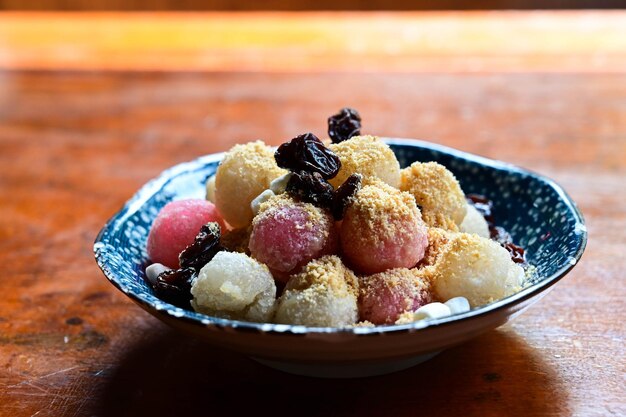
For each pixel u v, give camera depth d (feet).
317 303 0.90
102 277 1.24
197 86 2.16
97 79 2.24
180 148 1.74
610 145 1.65
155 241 1.10
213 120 1.91
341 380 0.97
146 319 1.13
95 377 1.01
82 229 1.40
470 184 1.26
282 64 2.29
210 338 0.87
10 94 2.15
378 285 0.95
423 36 2.48
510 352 1.01
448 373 0.98
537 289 0.87
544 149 1.65
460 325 0.83
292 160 1.00
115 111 2.00
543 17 2.60
